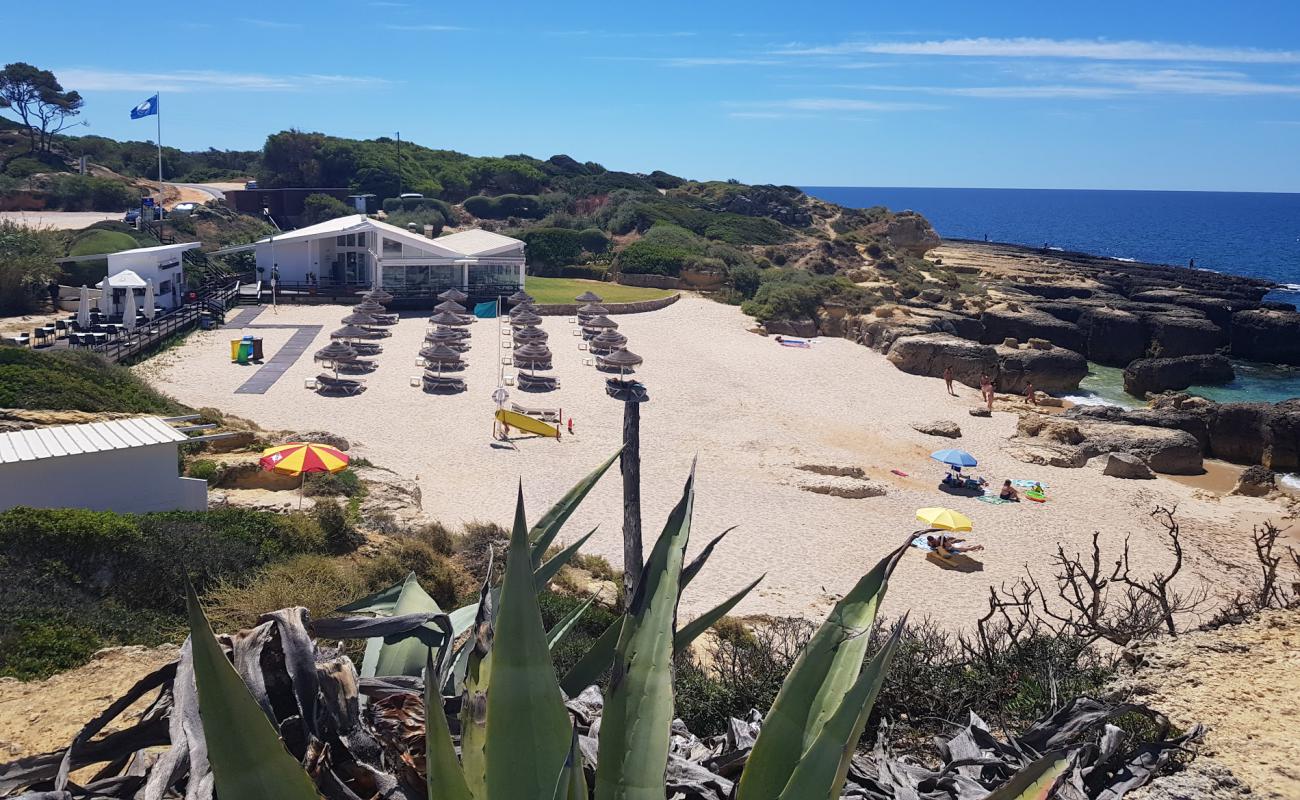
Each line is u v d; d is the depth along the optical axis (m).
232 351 43.66
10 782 3.58
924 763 6.07
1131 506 33.25
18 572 12.70
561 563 4.10
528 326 50.22
